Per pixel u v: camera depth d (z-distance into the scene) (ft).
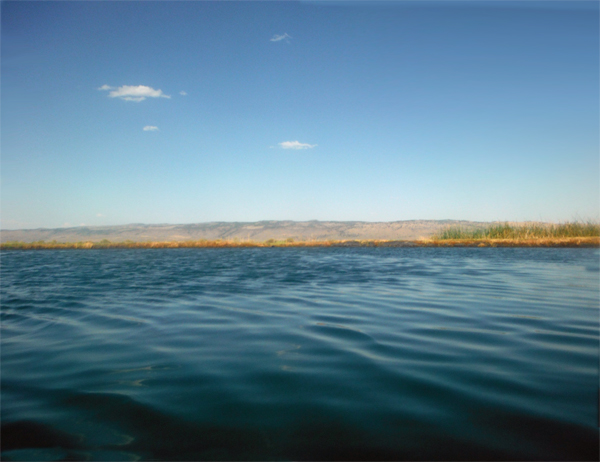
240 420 9.56
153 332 17.92
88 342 16.44
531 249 80.89
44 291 29.76
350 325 18.97
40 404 10.57
